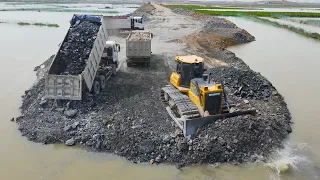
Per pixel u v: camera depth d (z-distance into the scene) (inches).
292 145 586.2
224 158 530.0
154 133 581.6
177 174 499.8
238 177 494.3
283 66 1146.7
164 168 514.6
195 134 563.5
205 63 1083.9
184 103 602.5
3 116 687.7
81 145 574.9
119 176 493.4
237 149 538.9
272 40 1708.9
